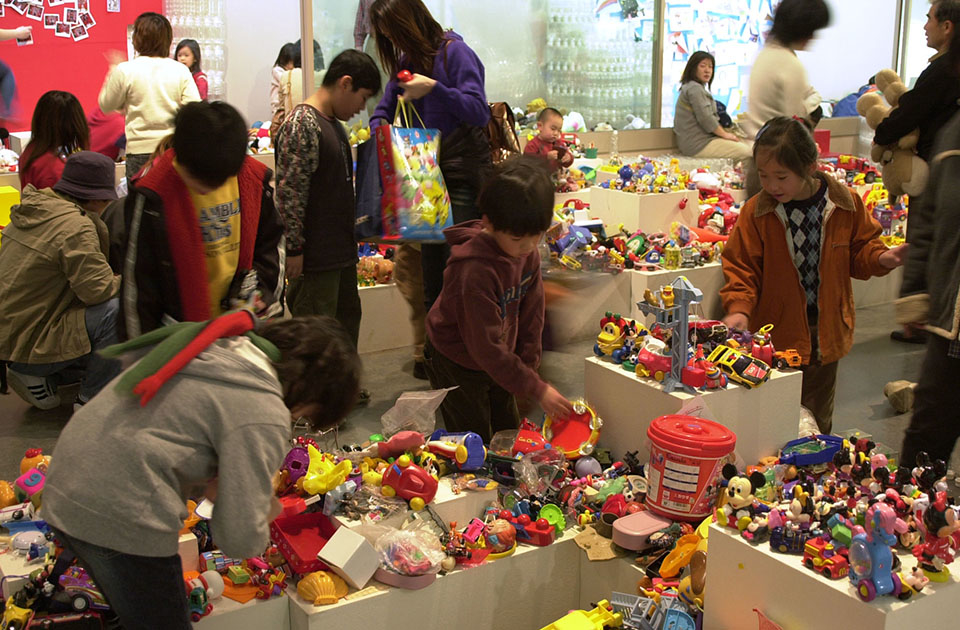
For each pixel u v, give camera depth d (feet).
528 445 9.27
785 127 9.84
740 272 10.53
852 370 16.46
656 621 7.11
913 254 8.32
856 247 10.41
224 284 8.32
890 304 21.12
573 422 9.83
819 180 10.19
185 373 5.37
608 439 9.78
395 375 16.21
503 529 8.13
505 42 25.58
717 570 6.97
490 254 8.85
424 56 13.17
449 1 24.41
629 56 27.55
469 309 8.86
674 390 8.86
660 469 8.26
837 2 31.94
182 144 7.10
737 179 23.72
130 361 5.83
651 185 21.25
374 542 7.76
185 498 5.59
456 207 13.75
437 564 7.63
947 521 6.06
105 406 5.43
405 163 12.71
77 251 13.15
